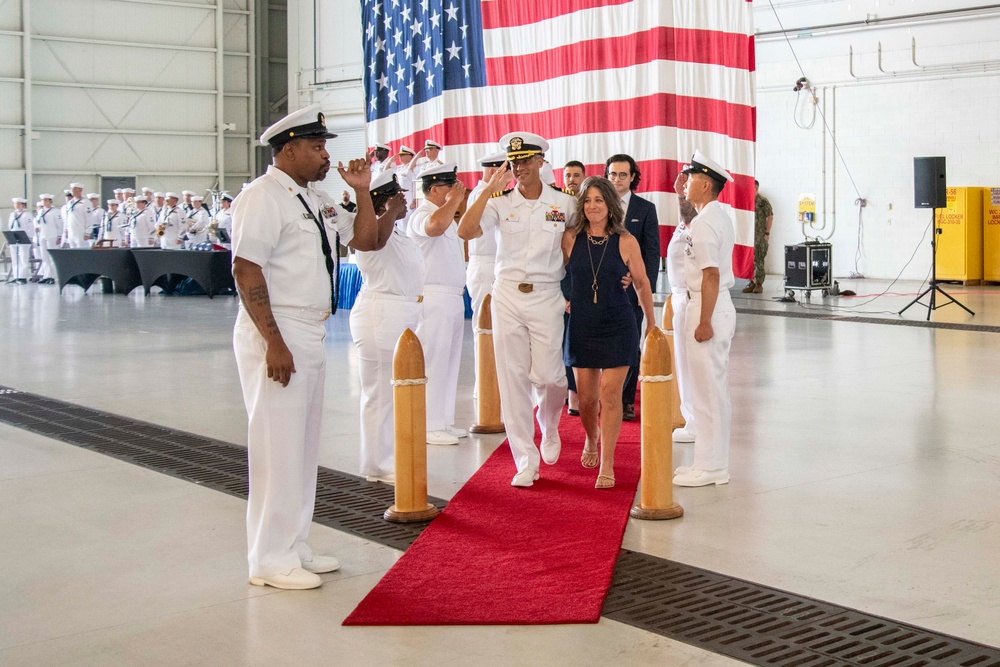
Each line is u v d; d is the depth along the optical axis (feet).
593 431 17.28
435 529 13.97
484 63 40.04
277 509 11.87
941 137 55.06
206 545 13.50
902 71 55.93
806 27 58.95
